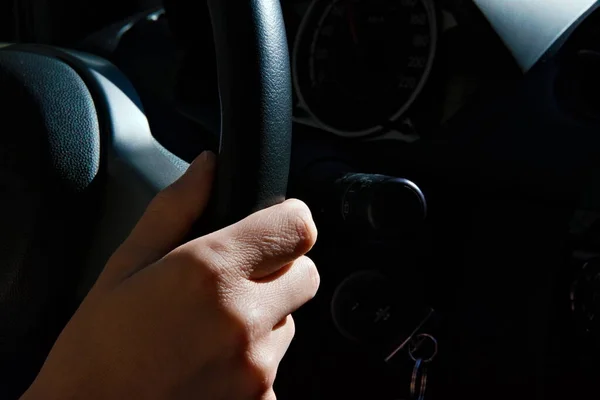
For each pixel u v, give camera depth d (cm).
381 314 88
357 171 96
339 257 91
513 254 94
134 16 118
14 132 71
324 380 98
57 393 43
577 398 92
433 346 89
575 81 82
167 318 41
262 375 43
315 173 90
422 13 82
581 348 92
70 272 74
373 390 97
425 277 96
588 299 87
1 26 139
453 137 87
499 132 86
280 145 49
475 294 96
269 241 43
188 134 101
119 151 73
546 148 87
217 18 48
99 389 43
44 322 75
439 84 83
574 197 91
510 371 94
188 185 48
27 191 70
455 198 96
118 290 43
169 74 102
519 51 79
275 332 45
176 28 93
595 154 87
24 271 72
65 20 128
